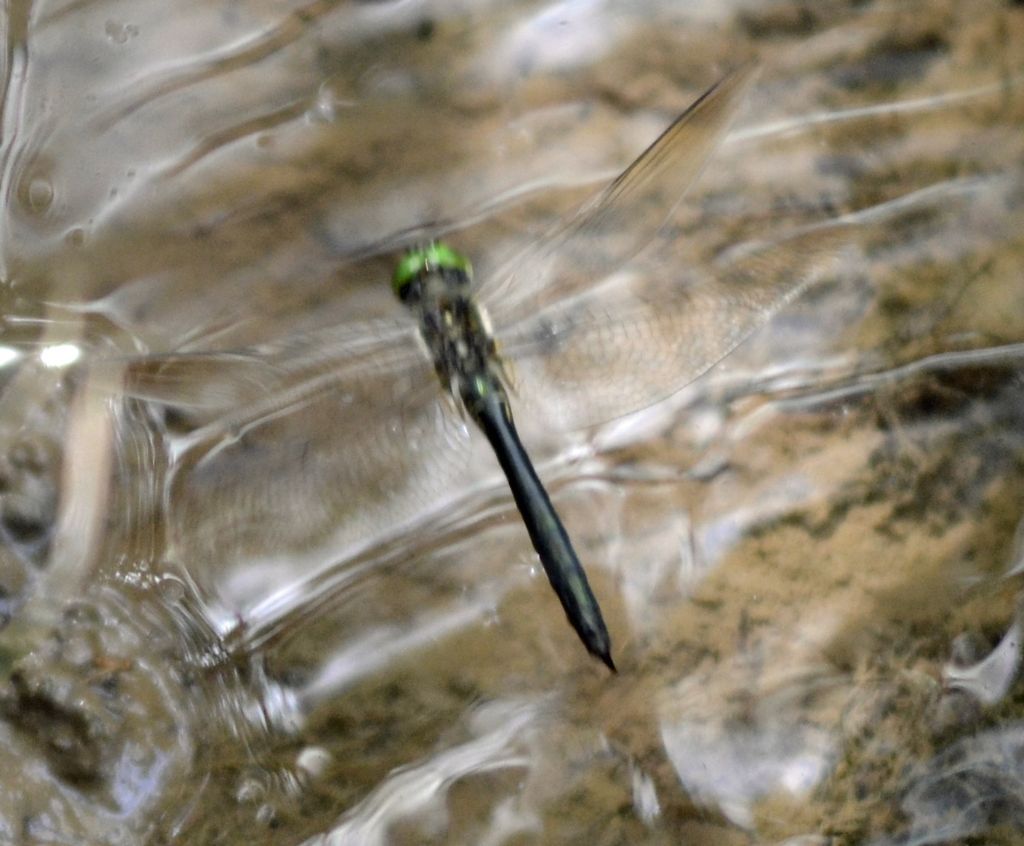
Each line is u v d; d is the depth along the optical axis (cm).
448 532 138
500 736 137
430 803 137
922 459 138
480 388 138
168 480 139
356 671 138
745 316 138
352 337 139
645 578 138
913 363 139
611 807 137
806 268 139
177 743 137
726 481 138
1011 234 139
